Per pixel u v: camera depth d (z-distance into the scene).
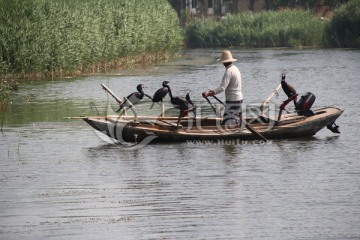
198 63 127.00
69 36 98.81
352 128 58.84
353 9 164.00
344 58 133.38
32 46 93.19
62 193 40.59
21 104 73.75
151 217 36.22
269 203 38.25
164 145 52.69
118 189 41.22
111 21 111.75
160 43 131.00
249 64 125.56
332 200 38.66
